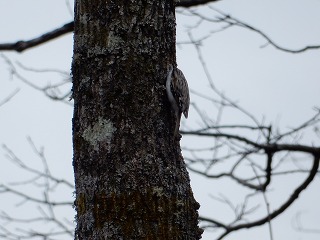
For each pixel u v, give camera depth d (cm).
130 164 623
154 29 669
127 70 650
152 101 653
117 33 657
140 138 636
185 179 646
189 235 626
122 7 662
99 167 625
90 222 613
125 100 643
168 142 651
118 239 603
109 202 612
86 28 664
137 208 610
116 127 635
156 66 664
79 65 660
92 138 636
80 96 653
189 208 635
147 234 607
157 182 624
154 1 673
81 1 671
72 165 648
